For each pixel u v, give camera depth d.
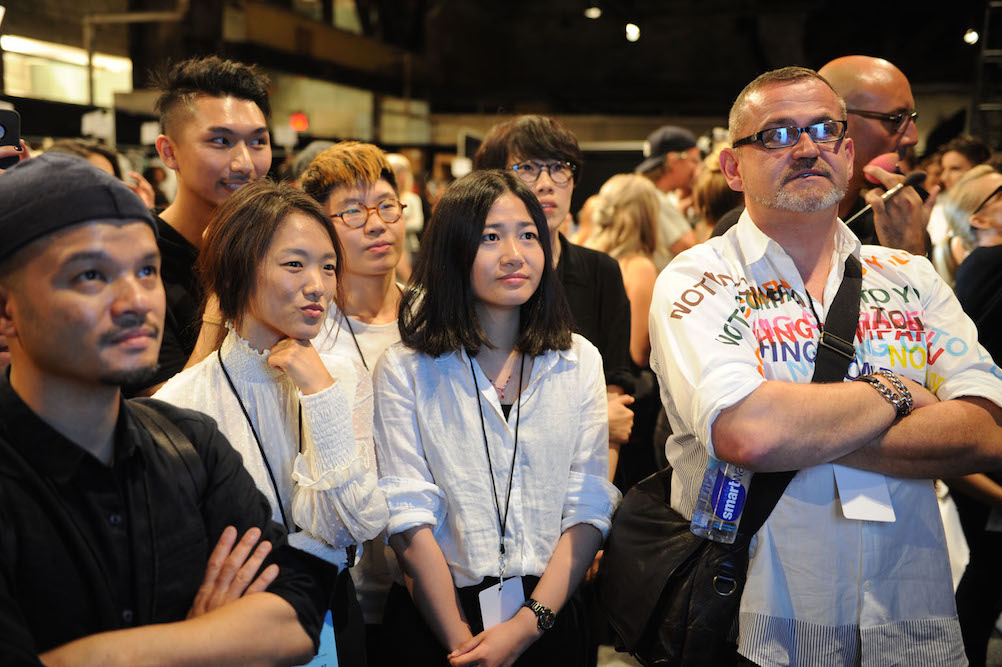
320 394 1.47
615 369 2.40
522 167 2.43
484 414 1.81
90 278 1.07
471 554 1.75
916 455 1.58
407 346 1.86
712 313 1.69
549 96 14.59
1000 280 2.34
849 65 2.32
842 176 1.70
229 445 1.37
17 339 1.09
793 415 1.54
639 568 1.74
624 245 3.35
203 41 9.19
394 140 13.27
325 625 1.48
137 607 1.14
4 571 1.04
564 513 1.85
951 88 10.34
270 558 1.34
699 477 1.73
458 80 15.38
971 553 2.50
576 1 15.45
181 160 2.17
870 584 1.60
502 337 1.90
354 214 2.11
